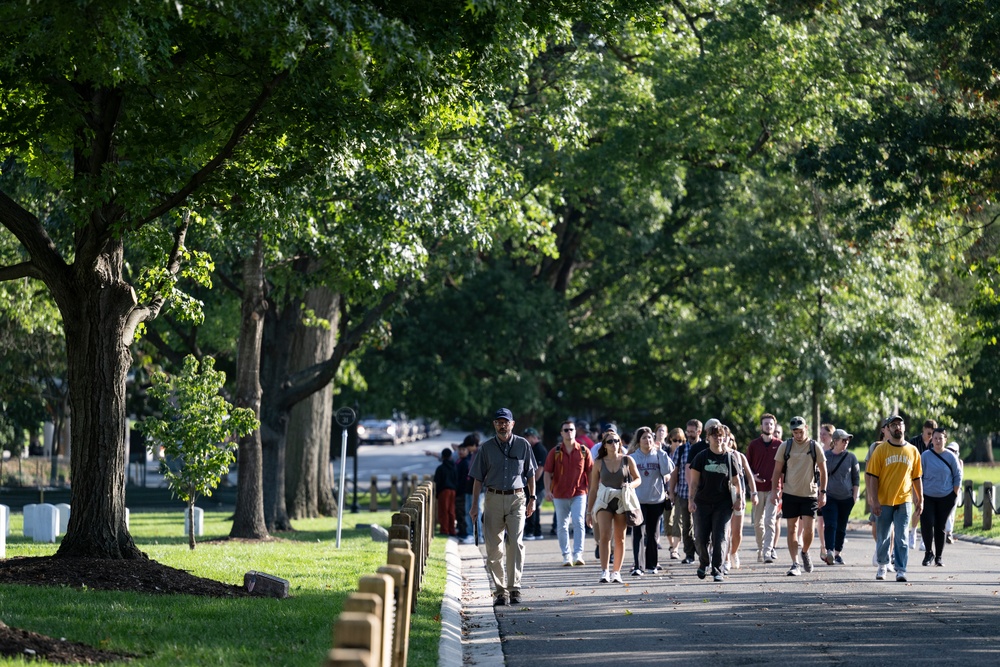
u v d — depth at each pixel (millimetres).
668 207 115562
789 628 35969
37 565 40344
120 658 26812
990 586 46125
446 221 67812
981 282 78625
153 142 40812
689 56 88750
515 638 35062
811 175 67062
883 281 100750
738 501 52281
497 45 41438
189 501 59188
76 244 43750
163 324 94250
